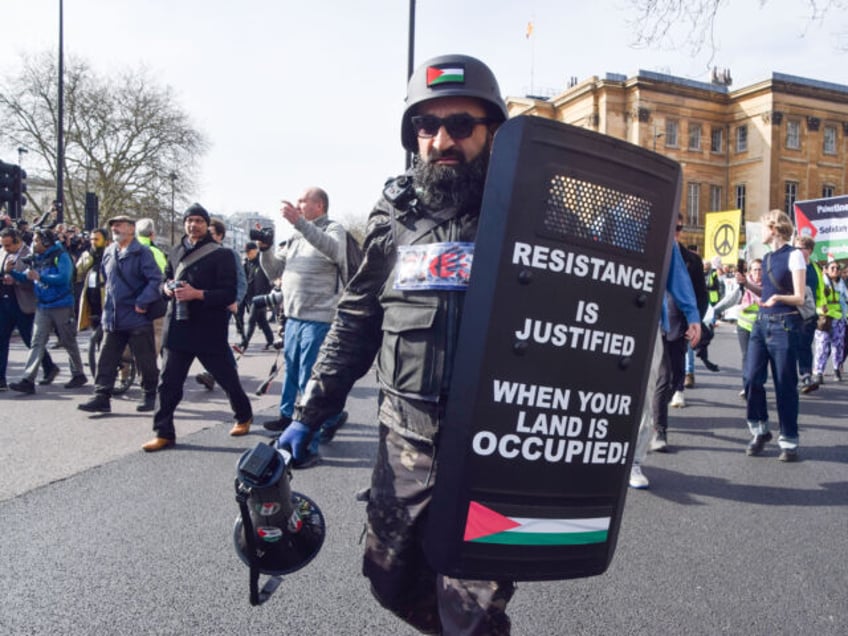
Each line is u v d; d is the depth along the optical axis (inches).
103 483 174.6
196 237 214.2
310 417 73.9
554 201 59.2
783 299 208.4
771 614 112.4
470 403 58.3
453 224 67.7
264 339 572.7
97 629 103.1
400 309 68.7
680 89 1749.5
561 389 60.4
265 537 68.8
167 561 127.6
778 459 214.7
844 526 154.6
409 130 75.2
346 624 105.9
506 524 60.0
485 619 62.8
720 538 146.3
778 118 1745.8
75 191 1697.8
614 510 64.5
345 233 207.2
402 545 67.9
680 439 241.9
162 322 274.1
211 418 257.3
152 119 1696.6
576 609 113.2
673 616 111.3
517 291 58.5
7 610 108.5
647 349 64.5
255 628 104.2
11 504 157.9
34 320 319.3
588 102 1742.1
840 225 512.4
